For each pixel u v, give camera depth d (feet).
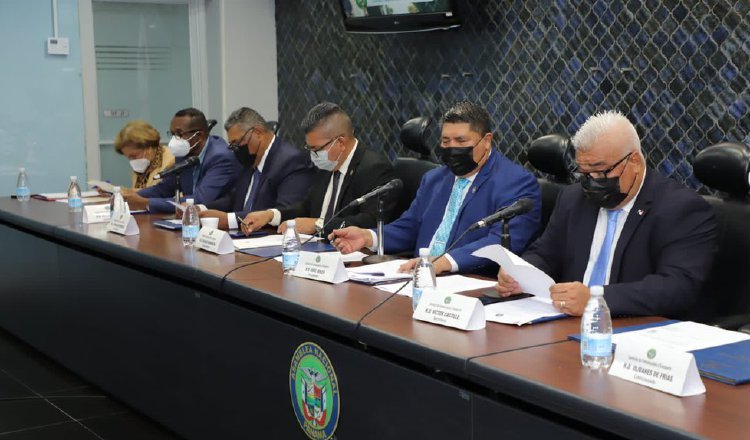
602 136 8.37
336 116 12.63
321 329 8.47
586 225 9.09
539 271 7.66
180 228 13.20
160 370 11.11
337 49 19.03
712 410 5.31
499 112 15.39
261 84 21.11
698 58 12.35
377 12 16.60
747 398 5.51
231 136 14.24
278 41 21.01
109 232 13.00
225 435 9.85
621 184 8.48
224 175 15.53
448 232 11.01
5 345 15.48
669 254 8.32
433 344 6.83
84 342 13.11
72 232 13.09
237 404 9.54
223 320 9.66
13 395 12.85
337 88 19.15
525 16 14.75
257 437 9.24
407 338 7.02
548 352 6.58
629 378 5.90
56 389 13.12
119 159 21.49
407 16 16.06
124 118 21.36
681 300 7.99
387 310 7.98
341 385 7.87
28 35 19.93
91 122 20.83
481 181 10.76
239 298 9.64
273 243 11.82
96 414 12.05
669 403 5.44
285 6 20.62
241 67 20.88
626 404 5.44
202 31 21.43
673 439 5.02
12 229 15.29
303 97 20.33
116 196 13.47
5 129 19.93
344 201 12.75
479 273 10.34
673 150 12.80
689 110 12.53
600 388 5.74
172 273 10.55
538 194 10.67
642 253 8.58
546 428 5.93
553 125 14.48
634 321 7.54
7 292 15.78
